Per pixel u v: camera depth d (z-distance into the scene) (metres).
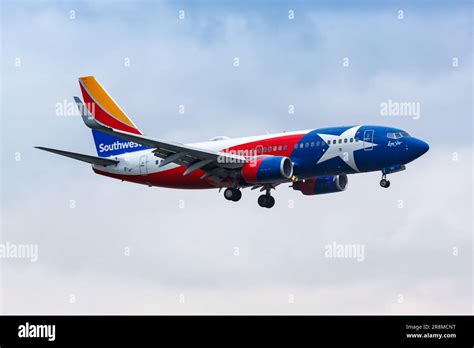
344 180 92.81
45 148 88.88
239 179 87.62
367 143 82.88
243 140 89.25
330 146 84.25
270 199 90.88
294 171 85.88
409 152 81.56
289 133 87.31
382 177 84.81
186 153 84.31
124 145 95.25
